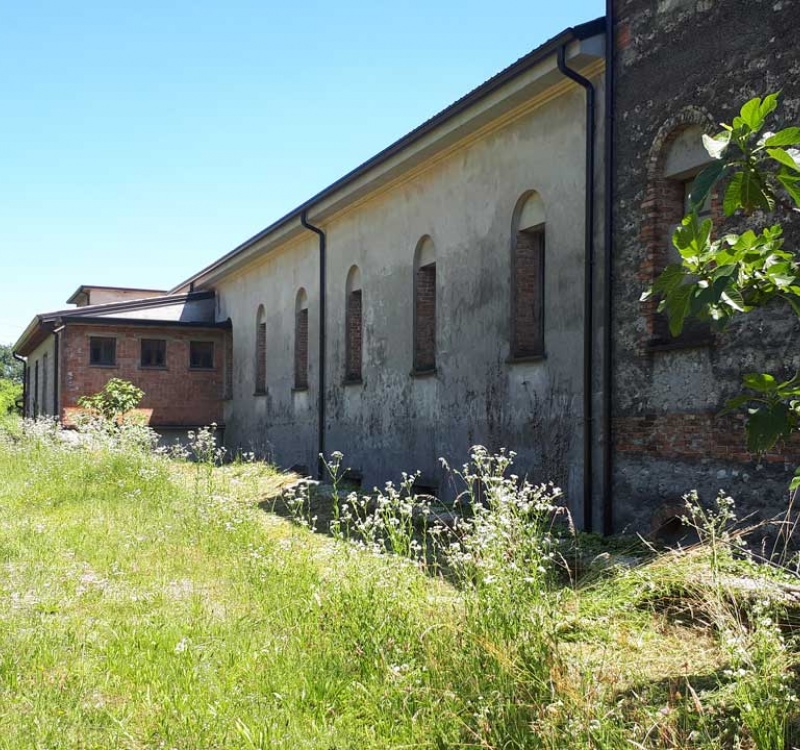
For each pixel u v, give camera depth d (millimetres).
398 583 5289
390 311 15961
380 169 15266
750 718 3623
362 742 4090
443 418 13867
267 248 22328
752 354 8164
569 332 10867
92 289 37188
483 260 12852
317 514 11844
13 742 4059
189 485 13414
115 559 8250
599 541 9445
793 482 3580
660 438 9281
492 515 5207
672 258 9492
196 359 27672
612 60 10070
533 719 3844
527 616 4484
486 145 12867
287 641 5477
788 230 7754
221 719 4305
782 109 7906
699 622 5355
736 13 8438
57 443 17969
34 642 5574
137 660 5223
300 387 20422
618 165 9992
